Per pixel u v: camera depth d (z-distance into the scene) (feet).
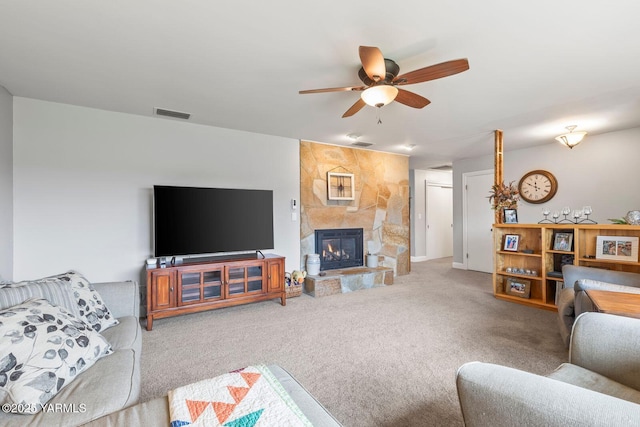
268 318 10.89
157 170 11.76
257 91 9.29
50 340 4.32
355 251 17.02
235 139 13.41
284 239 14.67
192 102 10.17
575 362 4.68
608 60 7.47
